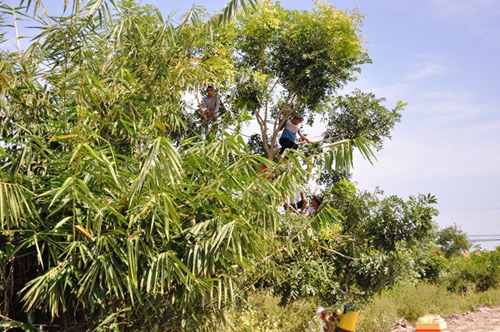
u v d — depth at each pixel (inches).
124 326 257.1
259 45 605.6
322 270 378.0
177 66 301.9
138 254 230.5
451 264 897.5
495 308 681.6
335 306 410.3
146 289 238.1
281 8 615.5
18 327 237.3
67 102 246.7
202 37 316.5
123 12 306.8
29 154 227.6
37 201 229.8
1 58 240.1
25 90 256.2
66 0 252.1
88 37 276.8
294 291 369.7
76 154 215.0
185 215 245.4
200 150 260.5
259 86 558.3
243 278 290.7
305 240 326.3
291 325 471.2
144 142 278.8
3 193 211.0
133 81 267.3
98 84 234.7
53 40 264.4
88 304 247.4
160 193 217.5
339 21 589.0
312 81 586.9
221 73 436.1
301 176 270.7
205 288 245.3
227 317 290.5
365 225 392.5
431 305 655.1
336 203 397.4
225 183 249.8
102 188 233.5
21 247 228.5
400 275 403.9
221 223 242.4
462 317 625.3
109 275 226.1
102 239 222.8
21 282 245.0
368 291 409.7
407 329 551.2
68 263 223.6
